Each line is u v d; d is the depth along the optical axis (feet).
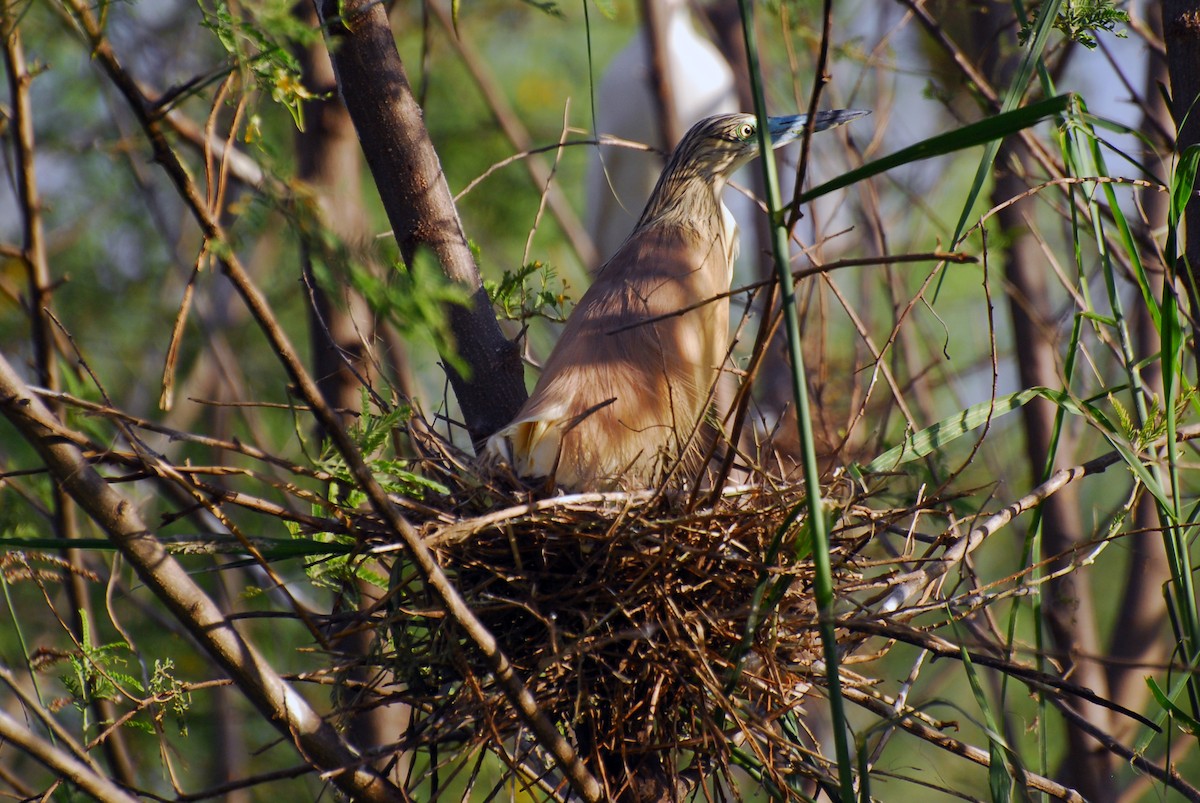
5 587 23.45
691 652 19.90
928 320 46.75
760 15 42.39
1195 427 22.49
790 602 21.25
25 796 24.77
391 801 20.12
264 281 43.42
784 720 22.33
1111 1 26.55
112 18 28.71
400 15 54.65
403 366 30.91
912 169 42.09
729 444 18.70
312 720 19.69
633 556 20.38
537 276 37.37
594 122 24.39
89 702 23.88
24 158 28.30
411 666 20.36
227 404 19.20
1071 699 32.89
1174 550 20.45
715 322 27.99
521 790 21.31
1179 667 17.53
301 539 20.67
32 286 28.22
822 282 31.55
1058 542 34.24
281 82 16.20
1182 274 23.45
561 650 20.04
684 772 22.56
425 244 24.43
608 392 24.11
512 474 22.07
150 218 46.57
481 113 53.88
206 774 39.27
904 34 41.81
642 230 30.50
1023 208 34.99
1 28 16.06
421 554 16.33
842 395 35.78
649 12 41.91
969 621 26.09
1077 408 21.88
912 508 21.52
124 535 17.89
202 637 18.71
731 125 32.12
